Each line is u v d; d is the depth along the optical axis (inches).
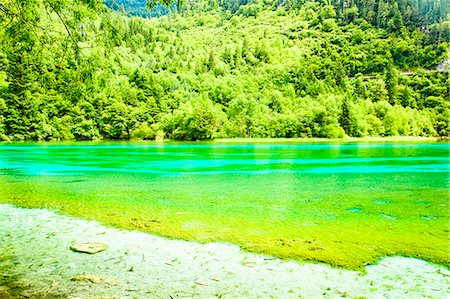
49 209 504.4
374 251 346.3
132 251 341.1
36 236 380.5
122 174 920.3
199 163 1235.9
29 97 3043.8
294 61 7170.3
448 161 1325.0
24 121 3157.0
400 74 7106.3
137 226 423.5
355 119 4520.2
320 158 1478.8
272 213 495.8
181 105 4507.9
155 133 4069.9
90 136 3828.7
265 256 331.6
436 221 454.9
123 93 4549.7
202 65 6801.2
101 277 282.7
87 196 608.1
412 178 868.0
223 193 651.5
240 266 308.8
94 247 348.5
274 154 1723.7
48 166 1106.1
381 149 2213.3
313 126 4288.9
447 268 307.4
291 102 5324.8
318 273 296.7
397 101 6146.7
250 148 2338.8
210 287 270.2
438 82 6643.7
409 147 2501.2
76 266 303.6
